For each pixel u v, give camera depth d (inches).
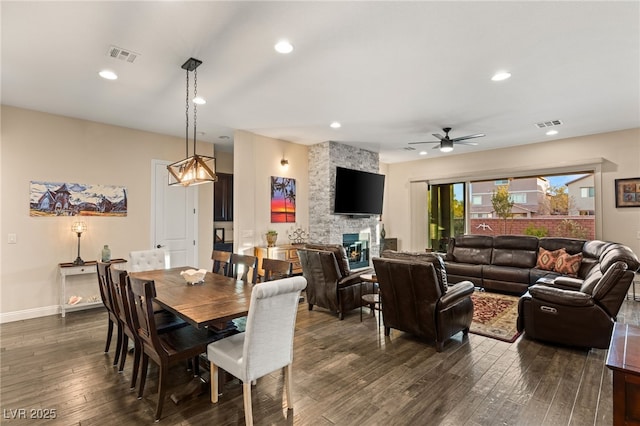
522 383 102.1
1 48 109.2
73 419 84.6
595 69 127.7
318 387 100.5
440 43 108.1
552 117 189.8
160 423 83.1
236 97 155.7
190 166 127.1
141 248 209.5
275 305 82.9
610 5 88.4
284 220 245.9
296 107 171.2
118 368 112.8
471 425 81.7
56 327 155.5
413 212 331.0
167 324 109.1
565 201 248.5
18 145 168.1
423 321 128.8
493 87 145.5
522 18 94.4
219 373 100.2
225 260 149.3
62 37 102.8
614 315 121.0
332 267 165.6
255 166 227.8
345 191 255.8
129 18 93.3
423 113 182.1
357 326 156.7
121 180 202.5
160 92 148.7
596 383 101.9
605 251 167.8
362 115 185.3
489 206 290.7
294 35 102.9
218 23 96.2
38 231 173.5
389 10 90.4
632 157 213.6
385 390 98.5
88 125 190.7
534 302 133.9
